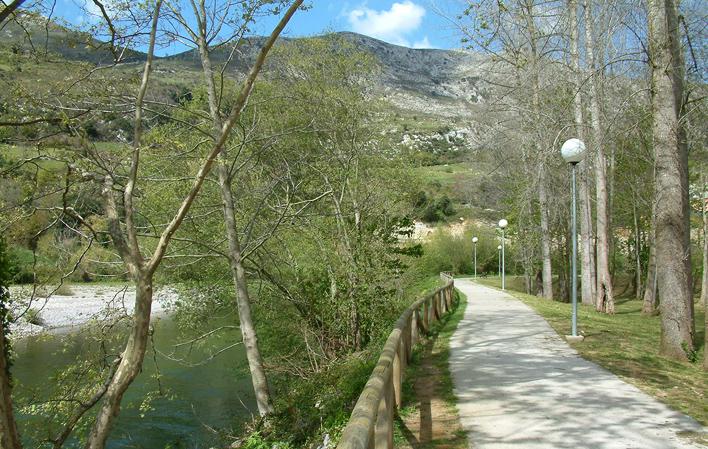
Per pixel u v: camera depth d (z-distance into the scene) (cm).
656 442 572
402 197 1823
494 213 4534
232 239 1334
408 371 952
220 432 1267
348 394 879
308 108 1585
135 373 752
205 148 1346
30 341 1850
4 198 829
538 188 2758
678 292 1132
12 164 772
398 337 723
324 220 1702
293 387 1357
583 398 757
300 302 1591
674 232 1148
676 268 1138
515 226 3903
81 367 975
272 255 1548
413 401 761
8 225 803
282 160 1587
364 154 1783
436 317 1711
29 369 1588
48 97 796
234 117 803
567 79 1941
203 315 1662
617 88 1794
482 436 599
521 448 558
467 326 1577
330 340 1608
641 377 899
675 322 1124
